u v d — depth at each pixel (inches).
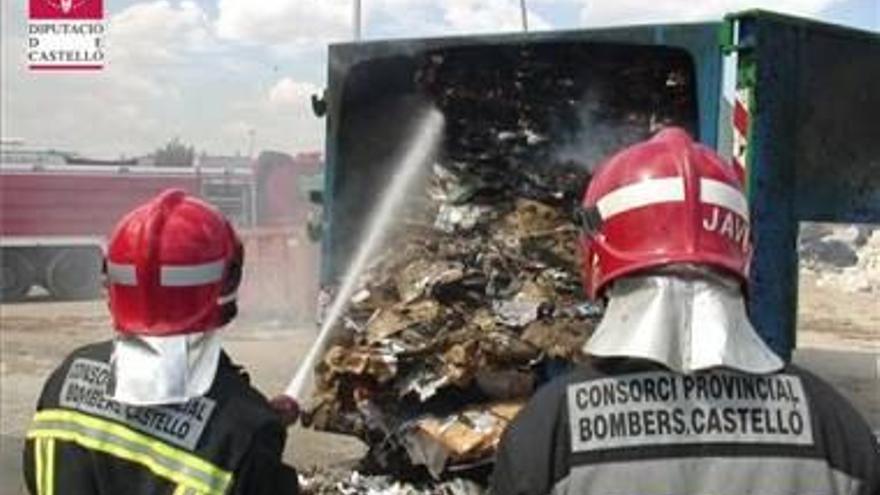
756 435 64.1
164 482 77.5
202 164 759.7
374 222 223.0
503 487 65.8
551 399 65.9
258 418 79.8
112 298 82.1
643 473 63.3
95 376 82.8
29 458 82.7
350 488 193.8
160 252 80.2
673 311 64.6
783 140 173.3
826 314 561.0
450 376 192.4
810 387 66.0
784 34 173.3
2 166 724.7
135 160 776.9
